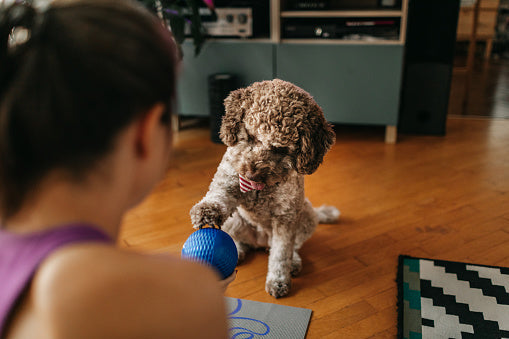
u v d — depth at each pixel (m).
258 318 1.34
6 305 0.28
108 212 0.33
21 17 0.30
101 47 0.29
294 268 1.54
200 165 2.47
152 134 0.33
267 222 1.42
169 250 1.68
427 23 2.67
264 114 1.07
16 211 0.31
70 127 0.29
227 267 1.01
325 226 1.87
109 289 0.27
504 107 3.42
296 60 2.69
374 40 2.56
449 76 2.74
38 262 0.28
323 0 2.65
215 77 2.68
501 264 1.59
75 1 0.31
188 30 2.71
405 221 1.89
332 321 1.34
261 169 1.09
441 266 1.58
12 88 0.29
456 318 1.34
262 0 2.84
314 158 1.14
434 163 2.47
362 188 2.20
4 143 0.29
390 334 1.29
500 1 5.03
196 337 0.29
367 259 1.64
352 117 2.76
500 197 2.07
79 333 0.26
